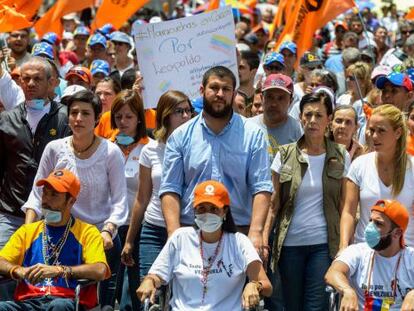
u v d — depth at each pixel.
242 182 15.42
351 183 16.47
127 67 30.88
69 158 17.05
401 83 19.52
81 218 17.11
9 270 15.33
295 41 27.41
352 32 34.75
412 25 38.94
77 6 30.45
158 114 17.92
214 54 21.22
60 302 14.96
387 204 14.87
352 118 19.34
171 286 15.23
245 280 15.04
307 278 17.20
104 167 17.12
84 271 15.32
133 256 18.45
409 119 18.31
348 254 15.25
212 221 14.62
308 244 17.19
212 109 15.11
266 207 15.25
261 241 15.07
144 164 17.98
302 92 26.48
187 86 21.30
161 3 56.22
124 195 17.20
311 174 17.30
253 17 41.94
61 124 18.11
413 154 18.08
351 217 16.44
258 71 29.58
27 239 15.73
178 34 21.20
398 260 15.05
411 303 14.41
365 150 19.47
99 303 17.42
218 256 14.88
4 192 18.12
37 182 15.54
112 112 19.45
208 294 14.84
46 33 31.17
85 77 24.80
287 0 29.25
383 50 39.19
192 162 15.38
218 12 21.19
